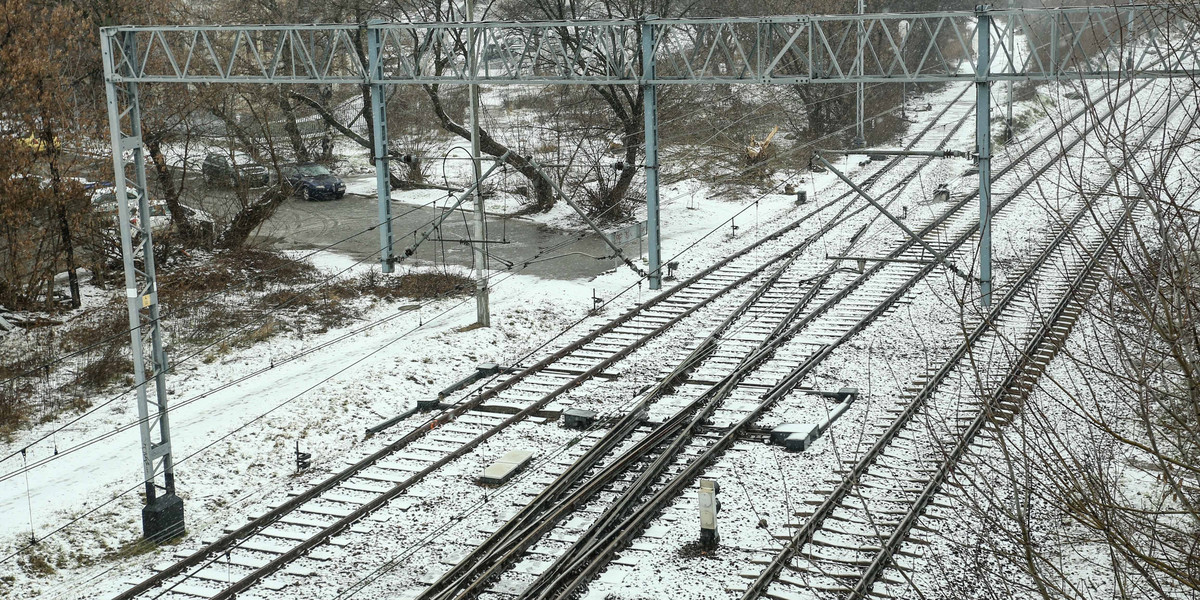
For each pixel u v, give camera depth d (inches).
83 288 1262.3
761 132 2066.9
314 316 1135.6
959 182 1704.0
